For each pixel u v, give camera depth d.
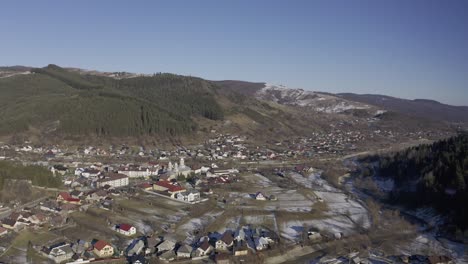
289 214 149.38
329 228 136.50
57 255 101.62
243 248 109.88
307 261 107.69
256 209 155.88
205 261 105.00
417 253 115.62
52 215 135.38
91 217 138.00
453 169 160.75
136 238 120.19
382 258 110.62
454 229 132.38
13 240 113.62
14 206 143.88
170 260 104.12
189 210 151.75
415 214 154.75
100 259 103.62
